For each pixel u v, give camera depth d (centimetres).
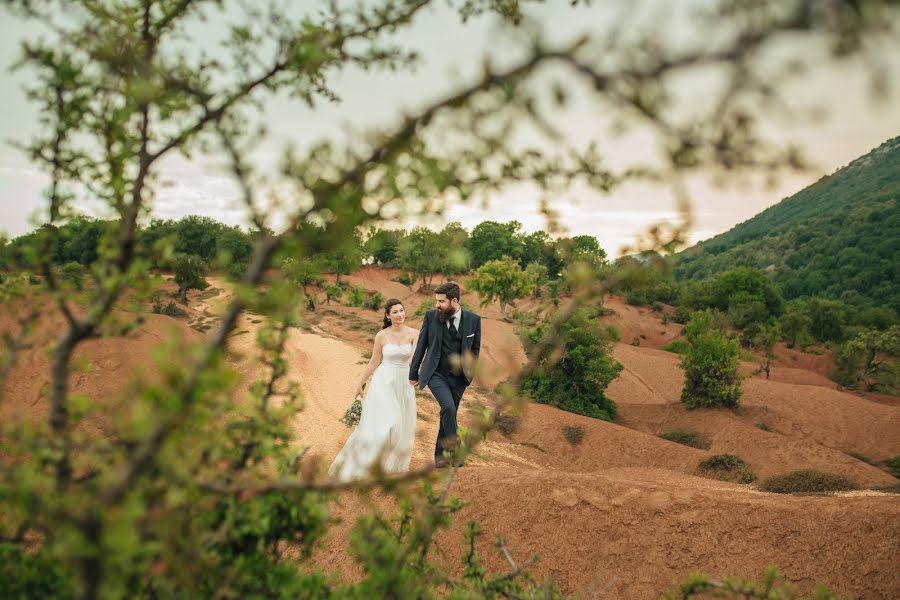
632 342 5431
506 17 137
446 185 122
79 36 139
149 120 148
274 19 148
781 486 1235
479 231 9156
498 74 113
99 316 138
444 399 583
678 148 104
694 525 536
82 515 100
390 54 162
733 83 91
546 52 107
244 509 170
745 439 1634
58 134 153
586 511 548
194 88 145
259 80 151
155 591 172
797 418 2480
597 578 491
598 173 121
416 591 196
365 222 121
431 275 6397
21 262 156
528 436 1427
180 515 134
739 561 504
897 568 473
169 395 102
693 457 1448
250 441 178
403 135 119
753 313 6625
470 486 588
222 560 184
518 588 259
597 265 147
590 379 2153
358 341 2781
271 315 119
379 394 589
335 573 218
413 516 228
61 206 156
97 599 101
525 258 8812
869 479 1327
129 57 138
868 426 2461
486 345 1645
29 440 136
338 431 871
